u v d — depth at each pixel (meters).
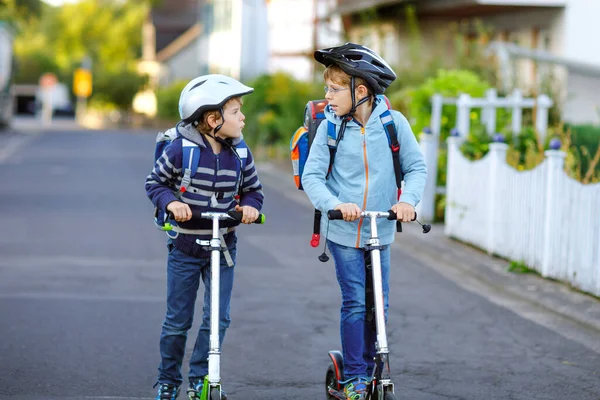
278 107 36.78
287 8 54.81
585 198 11.01
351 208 5.80
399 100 22.12
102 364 8.01
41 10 76.38
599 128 18.62
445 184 17.83
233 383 7.55
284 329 9.46
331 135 6.27
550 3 26.19
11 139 50.44
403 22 32.41
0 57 60.41
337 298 11.09
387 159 6.30
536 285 11.60
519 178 12.86
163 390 6.50
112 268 12.78
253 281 12.08
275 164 33.66
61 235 15.91
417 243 15.16
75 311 10.06
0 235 15.81
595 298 10.80
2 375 7.62
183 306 6.36
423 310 10.52
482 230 14.29
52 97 107.50
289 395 7.24
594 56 26.47
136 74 99.69
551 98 21.70
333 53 6.14
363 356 6.62
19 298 10.68
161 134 6.23
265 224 18.16
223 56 76.94
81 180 26.72
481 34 24.72
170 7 114.56
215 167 6.12
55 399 7.02
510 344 9.02
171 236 6.25
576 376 7.92
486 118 17.38
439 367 8.13
